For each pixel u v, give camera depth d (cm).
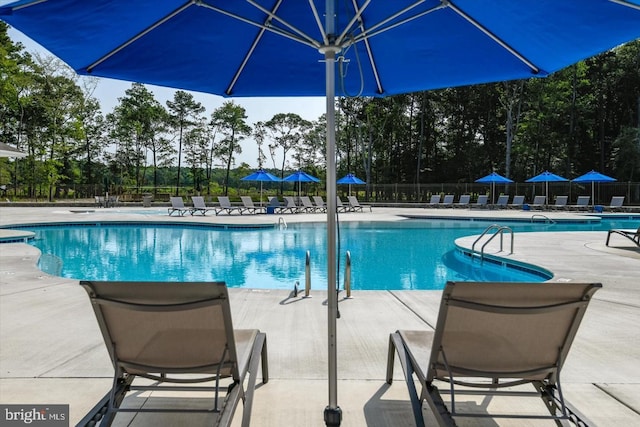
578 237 1161
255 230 1486
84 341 367
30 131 3494
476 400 263
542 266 728
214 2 253
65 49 253
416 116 3794
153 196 3309
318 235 1376
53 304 481
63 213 2009
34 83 3300
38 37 237
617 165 3122
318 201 2477
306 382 287
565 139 3181
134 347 210
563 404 203
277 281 794
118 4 219
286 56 315
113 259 998
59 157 3503
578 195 3028
